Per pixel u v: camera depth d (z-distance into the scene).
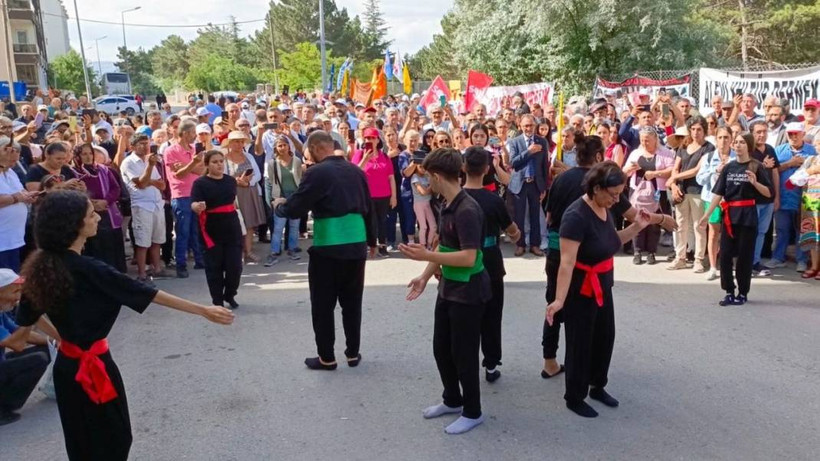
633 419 4.47
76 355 3.18
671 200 8.37
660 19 22.86
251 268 9.05
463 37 29.30
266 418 4.61
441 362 4.49
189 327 6.59
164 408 4.80
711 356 5.51
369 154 9.18
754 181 6.53
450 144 8.71
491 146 9.41
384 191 9.41
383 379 5.22
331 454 4.11
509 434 4.30
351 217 5.28
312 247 5.28
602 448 4.11
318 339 5.34
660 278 7.97
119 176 8.00
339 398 4.90
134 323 6.77
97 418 3.23
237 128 9.86
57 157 7.04
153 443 4.29
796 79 11.07
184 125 8.63
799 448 4.06
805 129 8.32
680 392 4.86
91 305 3.16
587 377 4.52
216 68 60.25
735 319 6.40
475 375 4.32
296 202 5.16
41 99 21.45
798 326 6.16
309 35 71.50
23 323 3.22
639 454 4.03
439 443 4.21
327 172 5.20
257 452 4.16
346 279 5.31
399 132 11.74
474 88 14.22
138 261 8.41
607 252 4.34
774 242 8.60
